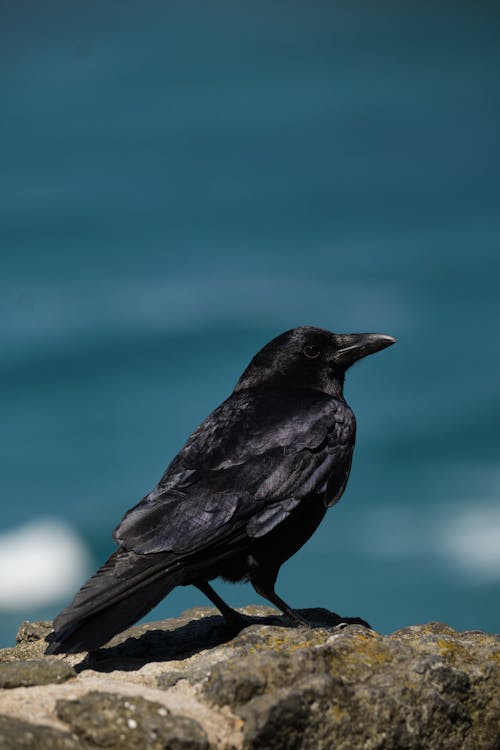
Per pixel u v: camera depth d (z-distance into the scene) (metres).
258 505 6.31
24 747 4.46
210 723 4.99
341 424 6.94
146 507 6.14
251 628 6.04
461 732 5.45
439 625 6.42
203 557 6.14
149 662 6.11
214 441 6.62
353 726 5.12
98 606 5.61
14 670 5.41
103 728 4.75
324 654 5.44
